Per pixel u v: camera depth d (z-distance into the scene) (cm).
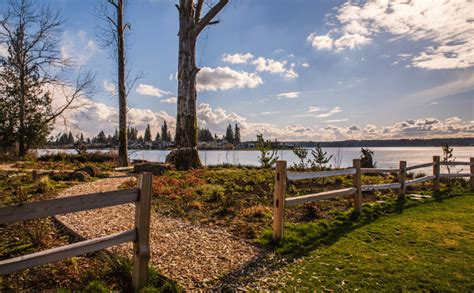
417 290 337
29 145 2270
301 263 406
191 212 660
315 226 562
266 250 450
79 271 366
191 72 1491
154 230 528
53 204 259
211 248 451
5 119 2111
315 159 1359
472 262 408
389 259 418
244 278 362
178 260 406
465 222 605
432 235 521
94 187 930
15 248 436
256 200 797
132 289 324
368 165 1734
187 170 1427
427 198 864
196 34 1491
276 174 483
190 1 1480
